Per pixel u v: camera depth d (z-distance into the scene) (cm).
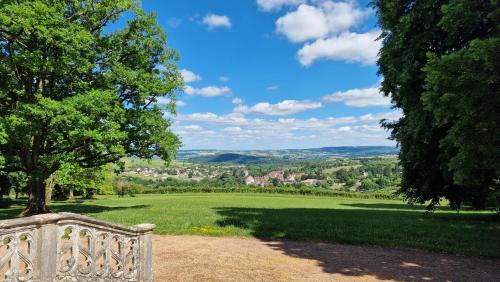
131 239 770
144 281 793
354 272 938
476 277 904
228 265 979
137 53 2617
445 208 3644
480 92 901
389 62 1540
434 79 939
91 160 2511
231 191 7500
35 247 562
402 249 1218
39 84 2223
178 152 2781
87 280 646
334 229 1553
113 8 2442
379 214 2562
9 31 1908
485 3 1042
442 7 1073
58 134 2048
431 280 877
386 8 1581
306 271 940
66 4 2169
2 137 1762
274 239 1381
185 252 1127
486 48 849
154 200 4353
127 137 2344
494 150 928
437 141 1485
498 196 1422
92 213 2277
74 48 2066
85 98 2012
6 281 517
